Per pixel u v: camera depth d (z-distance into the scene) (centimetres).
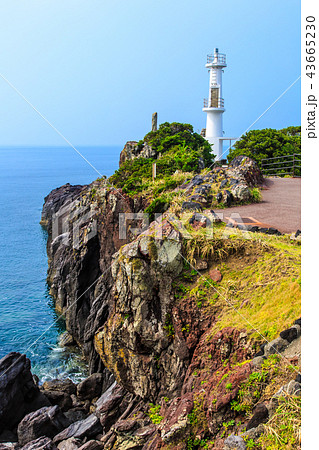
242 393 990
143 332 1287
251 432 895
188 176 2795
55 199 8256
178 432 1012
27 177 16850
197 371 1161
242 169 2272
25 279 5275
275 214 1778
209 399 1031
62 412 1888
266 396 962
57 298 4156
